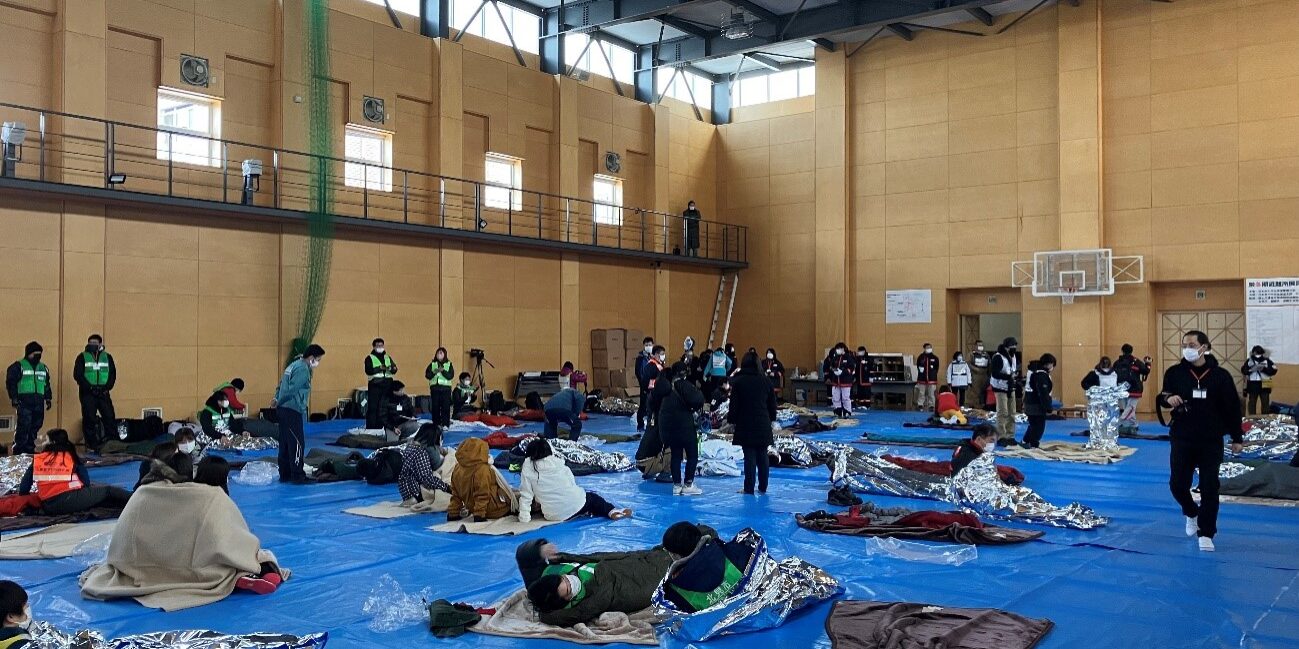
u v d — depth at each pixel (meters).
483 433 17.55
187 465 6.97
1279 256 20.25
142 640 4.92
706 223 28.56
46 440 15.18
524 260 23.47
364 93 20.31
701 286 28.38
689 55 26.19
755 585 5.70
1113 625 5.57
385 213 20.73
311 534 8.43
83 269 15.93
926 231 24.95
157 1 17.23
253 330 18.36
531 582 5.92
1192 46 21.28
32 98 15.70
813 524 8.60
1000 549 7.68
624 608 5.80
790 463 13.01
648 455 12.65
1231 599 6.12
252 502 10.20
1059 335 22.92
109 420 15.20
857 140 26.19
